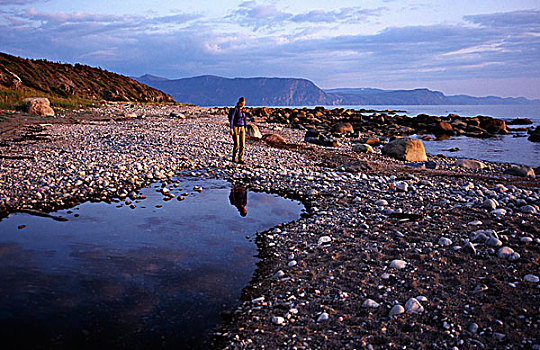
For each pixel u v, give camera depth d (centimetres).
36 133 1973
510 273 496
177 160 1366
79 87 5991
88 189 948
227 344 364
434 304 423
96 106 4391
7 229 672
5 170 1084
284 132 2984
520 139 3036
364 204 858
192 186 1038
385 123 4388
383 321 396
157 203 865
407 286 469
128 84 7412
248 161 1433
